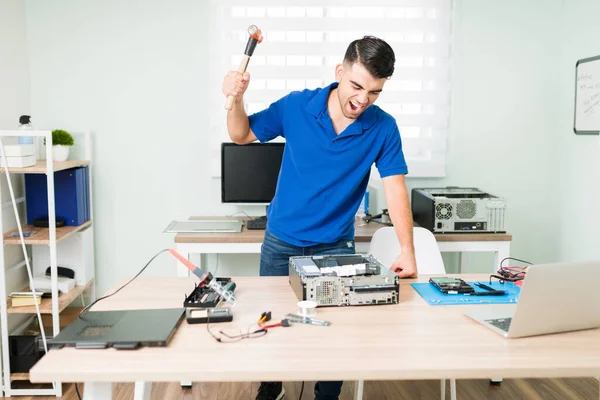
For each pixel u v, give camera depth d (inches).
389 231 102.6
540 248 142.9
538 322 58.6
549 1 136.0
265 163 126.3
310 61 133.3
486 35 136.1
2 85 117.0
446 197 118.0
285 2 131.0
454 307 68.5
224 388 109.8
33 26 129.7
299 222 87.6
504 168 140.0
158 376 50.6
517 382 111.9
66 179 119.3
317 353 54.7
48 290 115.0
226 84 72.4
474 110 138.0
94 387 56.5
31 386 109.4
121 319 61.6
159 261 138.3
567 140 135.5
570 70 133.6
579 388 109.0
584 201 128.8
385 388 110.0
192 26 131.6
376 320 63.9
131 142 134.4
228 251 114.0
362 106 76.1
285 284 76.6
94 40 131.1
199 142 135.0
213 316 62.7
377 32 133.5
